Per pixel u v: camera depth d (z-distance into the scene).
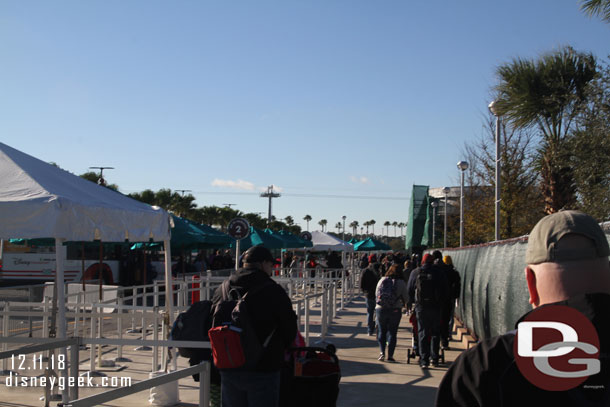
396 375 9.85
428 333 10.42
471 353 1.80
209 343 5.38
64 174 8.02
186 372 4.30
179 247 24.66
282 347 4.65
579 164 12.88
